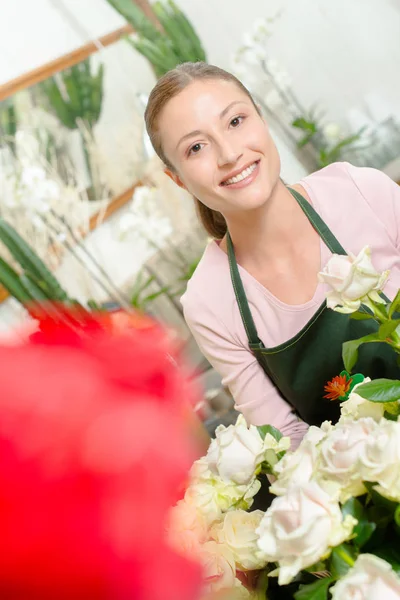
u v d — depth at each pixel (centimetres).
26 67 372
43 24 382
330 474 50
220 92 128
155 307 378
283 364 139
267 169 130
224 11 421
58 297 243
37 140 360
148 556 13
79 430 12
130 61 399
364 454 49
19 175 329
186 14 422
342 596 43
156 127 134
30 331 14
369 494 51
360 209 139
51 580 12
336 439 51
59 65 372
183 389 14
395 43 409
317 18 417
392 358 132
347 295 64
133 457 12
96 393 12
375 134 410
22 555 11
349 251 138
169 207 364
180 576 14
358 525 49
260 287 142
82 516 12
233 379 149
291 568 46
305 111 425
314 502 47
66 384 12
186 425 13
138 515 12
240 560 53
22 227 316
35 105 364
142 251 382
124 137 383
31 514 11
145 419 12
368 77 420
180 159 133
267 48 427
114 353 13
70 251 320
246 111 129
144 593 13
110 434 12
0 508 11
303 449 53
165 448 12
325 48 421
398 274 140
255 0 417
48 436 12
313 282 139
